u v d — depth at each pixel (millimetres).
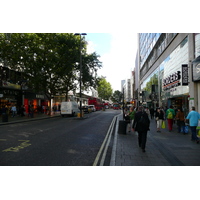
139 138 7004
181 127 10750
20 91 27344
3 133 10227
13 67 24094
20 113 24234
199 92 12492
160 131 11164
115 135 9859
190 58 13461
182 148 6832
